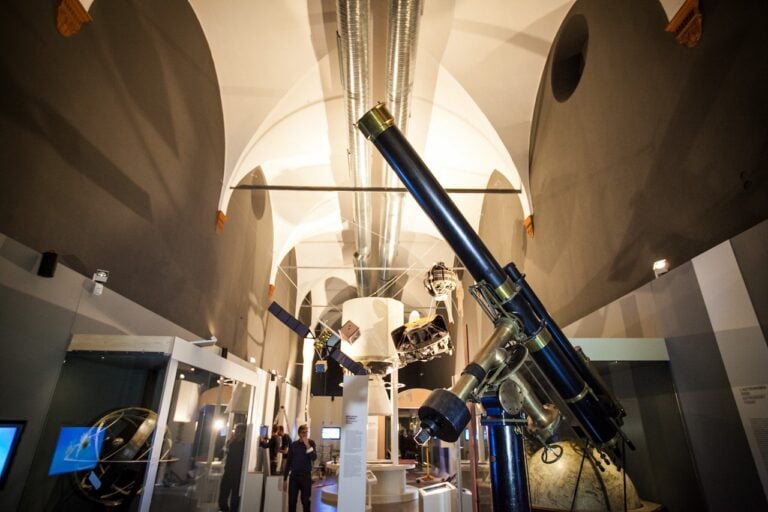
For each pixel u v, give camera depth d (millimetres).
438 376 18312
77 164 3426
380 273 12719
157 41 4754
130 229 4199
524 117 6809
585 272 4746
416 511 8102
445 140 8430
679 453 3104
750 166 2625
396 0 4414
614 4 4266
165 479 3424
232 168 6977
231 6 5977
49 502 3018
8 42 2771
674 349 3170
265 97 7020
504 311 1445
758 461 2490
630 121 3926
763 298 2479
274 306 4895
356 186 8016
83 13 3369
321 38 6512
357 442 5262
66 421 3207
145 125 4453
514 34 6199
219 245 6773
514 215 7441
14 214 2828
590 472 2504
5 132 2744
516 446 1350
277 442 9203
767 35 2516
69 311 3320
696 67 3105
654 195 3559
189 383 3740
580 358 1787
